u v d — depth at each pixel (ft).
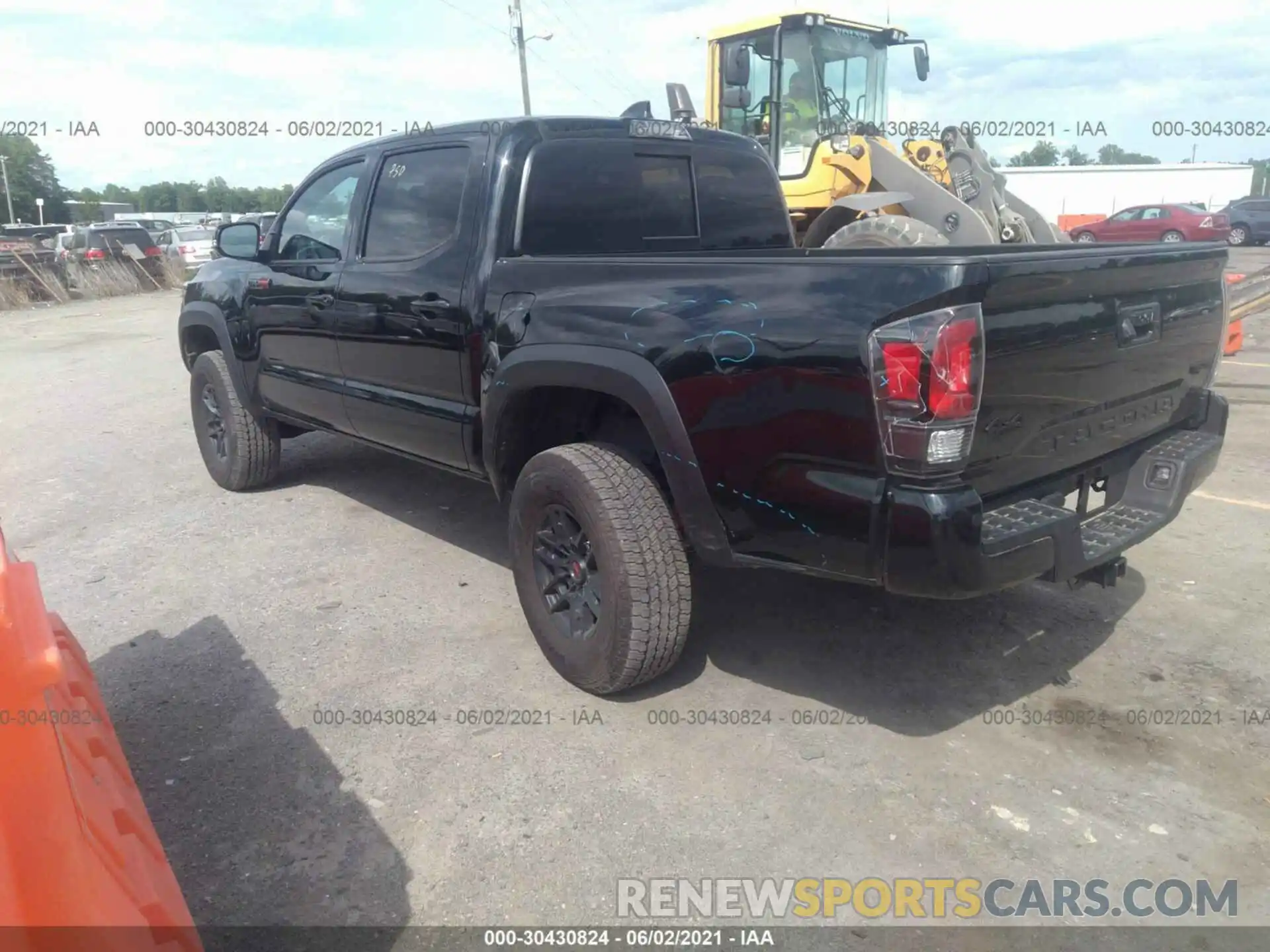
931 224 27.02
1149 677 11.71
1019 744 10.39
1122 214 97.19
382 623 13.57
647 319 10.18
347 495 19.47
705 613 13.61
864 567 8.91
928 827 9.13
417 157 13.93
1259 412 24.75
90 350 43.45
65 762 5.94
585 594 11.43
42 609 7.00
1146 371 10.95
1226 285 12.64
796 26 28.81
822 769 10.02
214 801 9.68
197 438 20.58
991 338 8.52
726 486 9.72
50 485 20.93
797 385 8.91
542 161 12.69
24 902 5.40
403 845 9.00
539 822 9.27
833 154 27.91
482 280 12.32
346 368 15.38
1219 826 9.09
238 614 14.02
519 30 88.94
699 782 9.85
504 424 12.16
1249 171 126.21
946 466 8.34
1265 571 14.66
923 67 31.96
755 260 9.41
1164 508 11.03
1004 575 8.80
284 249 17.16
